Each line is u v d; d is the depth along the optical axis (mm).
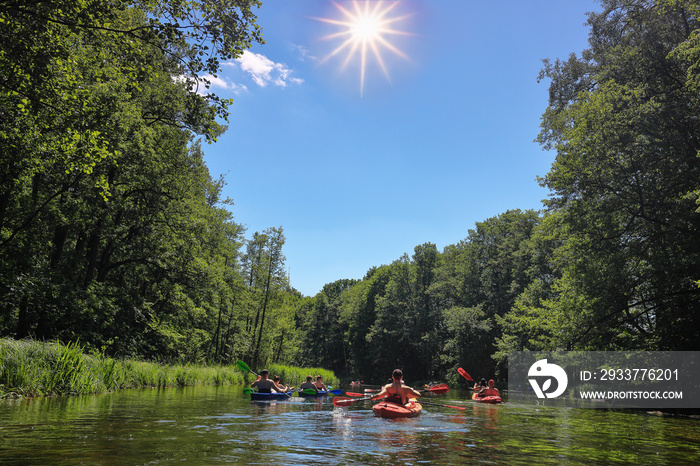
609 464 4891
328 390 17625
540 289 36312
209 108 10484
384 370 67938
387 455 4930
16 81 10000
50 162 12484
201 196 28531
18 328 16500
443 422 8617
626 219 21141
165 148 22156
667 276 19109
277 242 44781
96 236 20281
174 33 9812
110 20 9867
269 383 14648
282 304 47219
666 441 7055
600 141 20234
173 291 25344
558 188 22203
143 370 16500
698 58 16094
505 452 5422
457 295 55000
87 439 5172
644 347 20328
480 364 46000
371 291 78375
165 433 5895
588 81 24750
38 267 17000
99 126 12148
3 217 15969
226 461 4266
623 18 22062
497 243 50750
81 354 11742
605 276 20438
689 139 19203
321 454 4855
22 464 3871
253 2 10133
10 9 8922
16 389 9352
